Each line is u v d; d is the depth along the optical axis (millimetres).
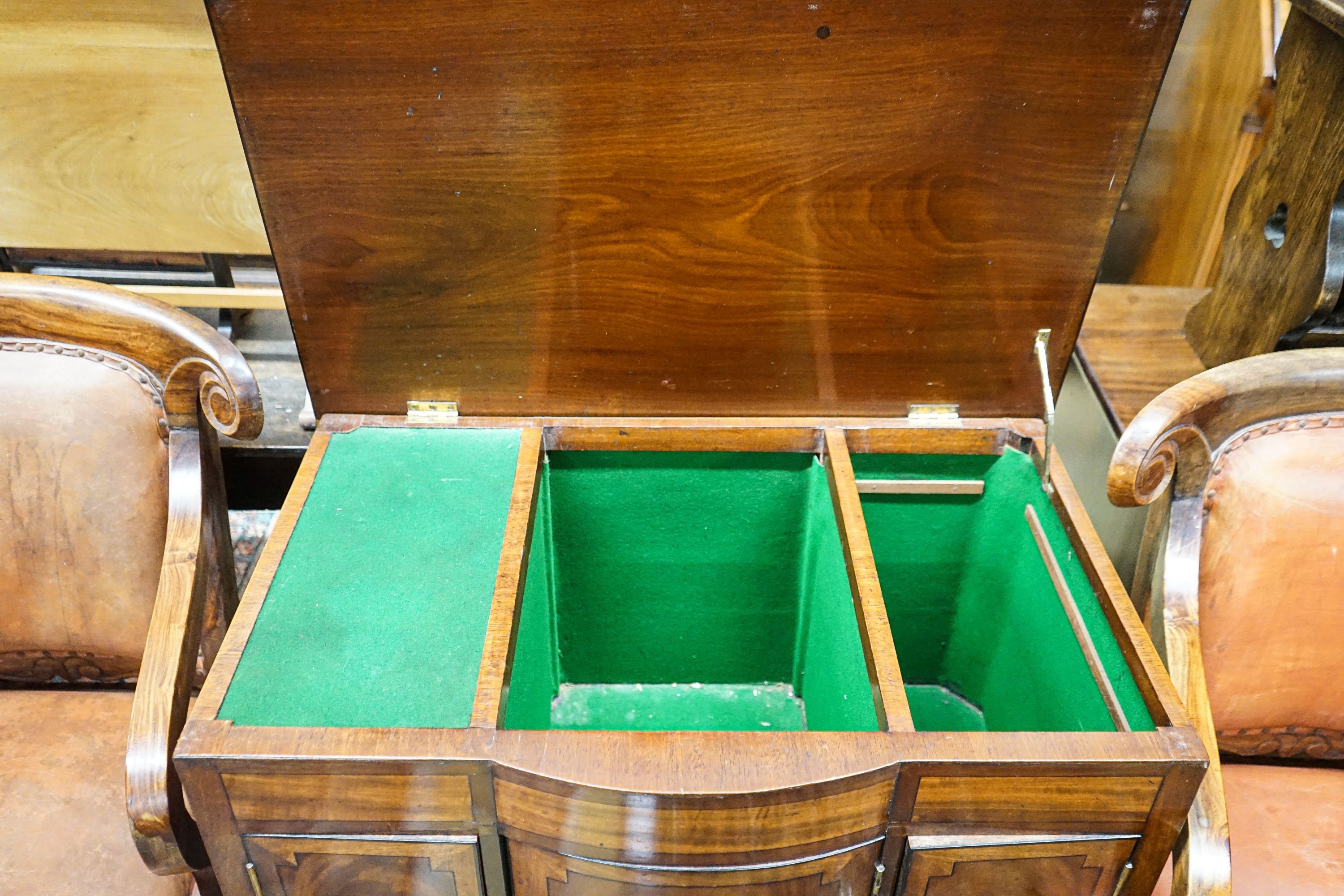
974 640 1594
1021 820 961
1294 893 1146
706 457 1402
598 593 1590
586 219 1171
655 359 1316
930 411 1379
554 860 961
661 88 1064
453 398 1362
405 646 1021
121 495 1183
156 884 1113
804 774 874
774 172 1134
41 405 1150
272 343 2174
